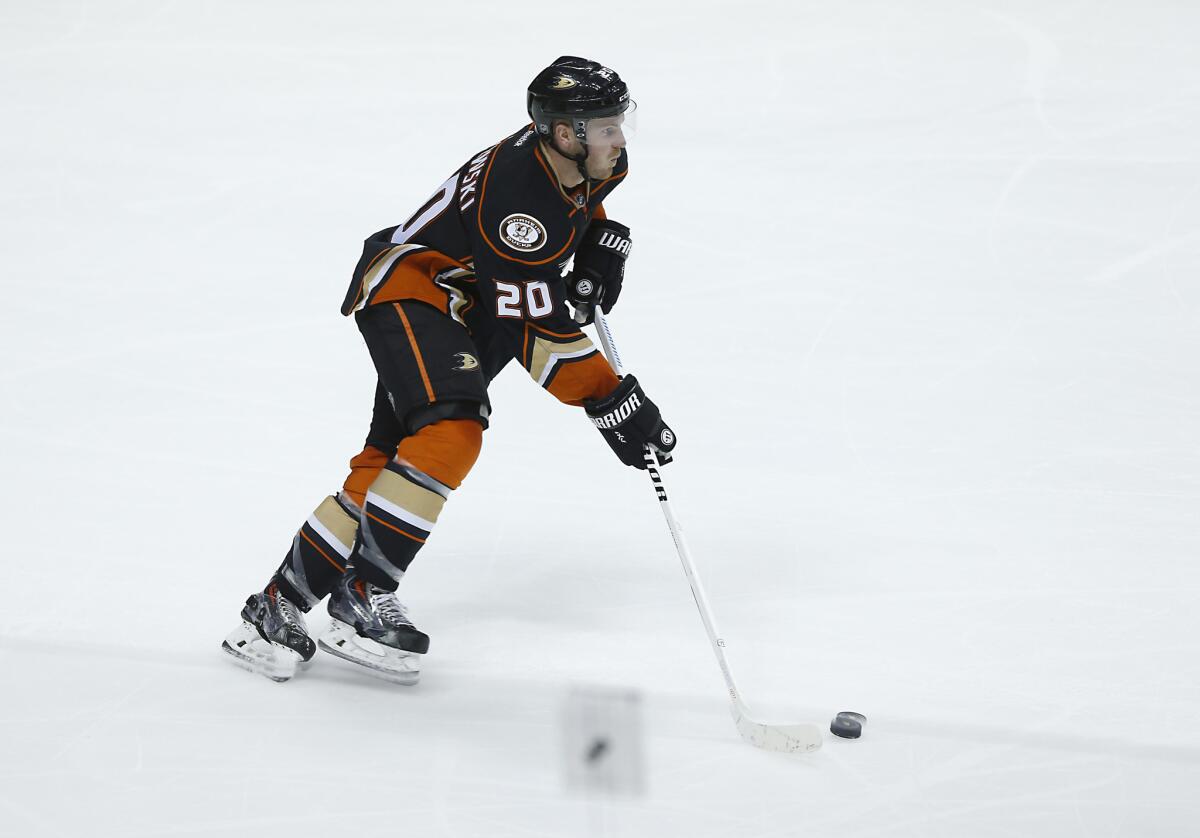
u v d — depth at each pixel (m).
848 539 13.99
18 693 11.35
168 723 10.93
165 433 16.64
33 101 31.95
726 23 38.06
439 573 13.55
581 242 12.51
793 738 10.28
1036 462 15.54
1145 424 16.41
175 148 28.91
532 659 11.99
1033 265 21.97
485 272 11.07
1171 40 35.00
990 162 27.05
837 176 26.62
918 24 37.34
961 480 15.19
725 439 16.45
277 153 28.61
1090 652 11.83
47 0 40.84
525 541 14.17
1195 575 13.05
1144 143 27.75
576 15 39.28
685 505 14.88
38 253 23.14
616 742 10.55
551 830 9.54
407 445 11.09
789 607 12.74
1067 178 25.97
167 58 35.56
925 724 10.84
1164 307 20.08
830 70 33.75
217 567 13.59
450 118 30.91
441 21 38.94
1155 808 9.73
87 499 14.93
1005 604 12.66
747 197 25.67
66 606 12.81
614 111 10.46
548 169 10.74
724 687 11.50
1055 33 36.00
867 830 9.49
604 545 14.06
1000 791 9.94
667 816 9.68
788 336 19.62
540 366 11.18
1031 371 18.06
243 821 9.67
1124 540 13.74
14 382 18.05
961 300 20.67
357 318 11.91
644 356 19.11
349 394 17.88
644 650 12.11
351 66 34.94
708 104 31.45
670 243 23.59
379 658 11.56
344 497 11.73
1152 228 23.36
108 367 18.61
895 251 22.83
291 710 11.16
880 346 19.12
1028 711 10.99
